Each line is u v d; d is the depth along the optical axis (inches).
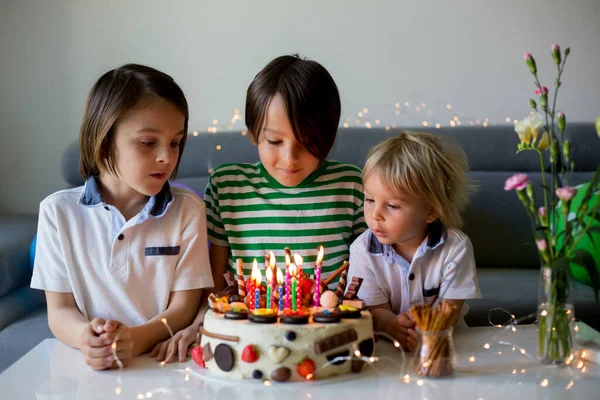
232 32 107.7
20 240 86.7
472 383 41.3
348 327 42.1
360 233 61.6
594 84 105.3
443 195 52.3
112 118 49.6
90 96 52.2
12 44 109.2
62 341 50.7
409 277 54.9
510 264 93.4
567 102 105.9
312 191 60.9
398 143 53.2
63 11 108.2
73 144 100.0
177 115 51.0
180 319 52.1
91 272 52.6
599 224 59.7
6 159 111.2
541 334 44.9
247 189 61.3
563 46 105.2
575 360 45.3
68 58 108.7
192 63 108.3
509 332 52.9
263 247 60.1
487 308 74.7
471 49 106.1
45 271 52.6
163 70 108.5
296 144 54.0
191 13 107.6
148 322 49.8
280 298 45.1
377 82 107.3
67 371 44.4
